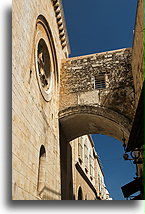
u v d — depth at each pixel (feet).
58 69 56.13
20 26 33.37
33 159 35.19
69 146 65.10
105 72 55.52
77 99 54.49
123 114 50.60
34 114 37.63
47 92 47.73
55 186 46.29
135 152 49.42
